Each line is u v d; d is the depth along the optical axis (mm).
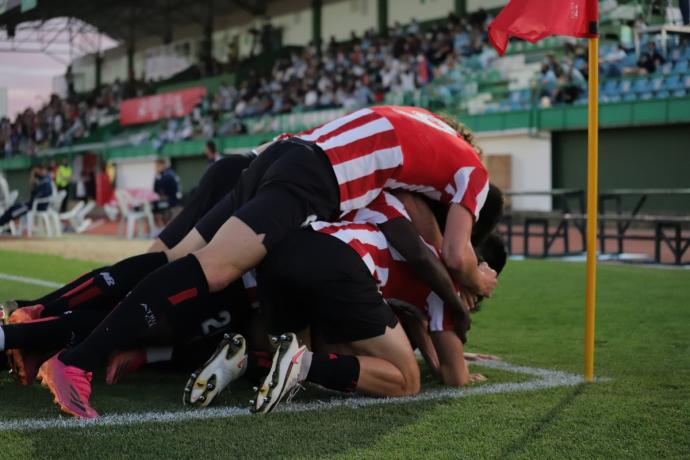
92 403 2898
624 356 3920
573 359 3848
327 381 2871
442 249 3102
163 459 2236
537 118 18688
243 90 29188
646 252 11156
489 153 19984
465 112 20156
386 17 27906
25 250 11289
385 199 3230
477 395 3057
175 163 29141
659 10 7676
